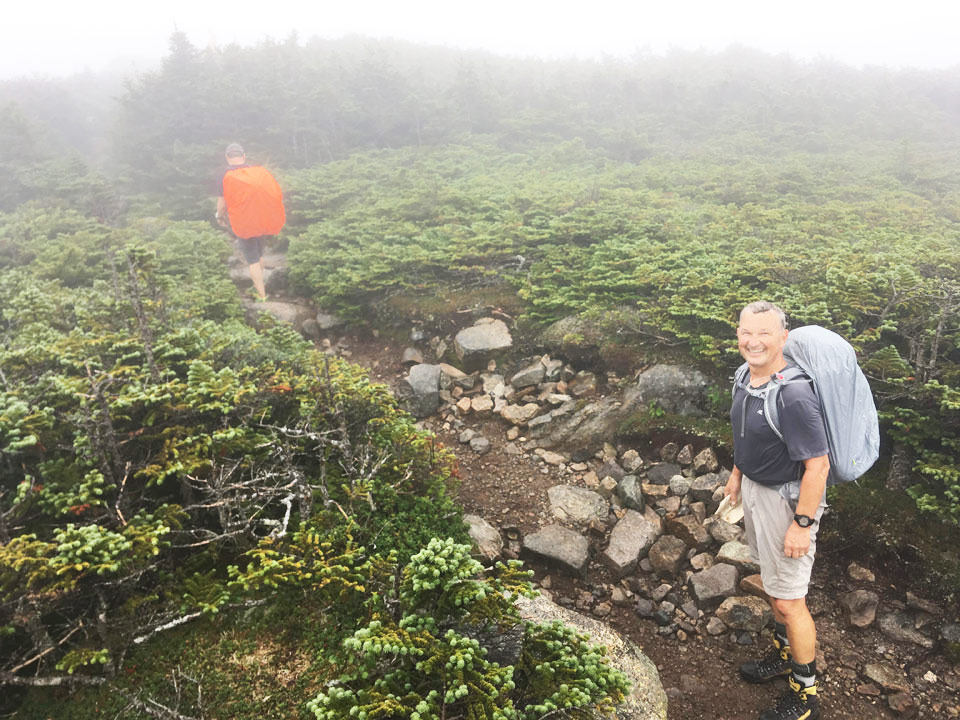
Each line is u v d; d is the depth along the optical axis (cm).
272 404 481
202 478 397
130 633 304
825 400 319
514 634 314
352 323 884
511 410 678
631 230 902
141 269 534
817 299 603
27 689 290
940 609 421
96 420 372
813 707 353
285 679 297
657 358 659
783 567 341
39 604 282
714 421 593
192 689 291
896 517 464
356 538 389
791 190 1270
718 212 1023
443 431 678
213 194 1410
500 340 764
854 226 932
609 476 582
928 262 650
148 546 311
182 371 488
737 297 639
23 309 557
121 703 282
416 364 803
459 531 443
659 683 363
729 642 422
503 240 922
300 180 1393
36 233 1045
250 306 905
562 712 258
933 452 473
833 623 432
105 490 350
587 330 716
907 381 501
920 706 373
